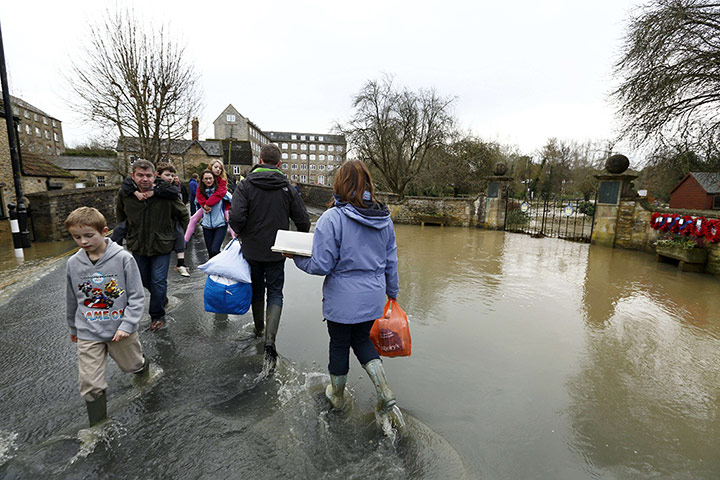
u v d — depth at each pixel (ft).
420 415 7.54
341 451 6.39
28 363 9.48
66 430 6.86
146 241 11.14
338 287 6.88
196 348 10.36
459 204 49.32
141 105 47.32
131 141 50.98
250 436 6.72
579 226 58.44
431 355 10.30
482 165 91.09
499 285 18.19
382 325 7.64
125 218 11.39
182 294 15.29
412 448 6.50
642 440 6.92
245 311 10.07
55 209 31.07
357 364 9.78
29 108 187.32
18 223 25.43
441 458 6.28
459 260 24.64
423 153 87.81
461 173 89.25
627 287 18.16
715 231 20.42
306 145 314.35
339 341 7.34
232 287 9.75
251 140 234.38
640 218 29.76
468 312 14.05
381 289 7.08
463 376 9.16
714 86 33.35
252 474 5.84
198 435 6.73
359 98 85.10
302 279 18.47
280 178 10.06
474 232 42.73
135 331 7.64
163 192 10.98
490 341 11.37
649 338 11.78
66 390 8.25
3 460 6.05
